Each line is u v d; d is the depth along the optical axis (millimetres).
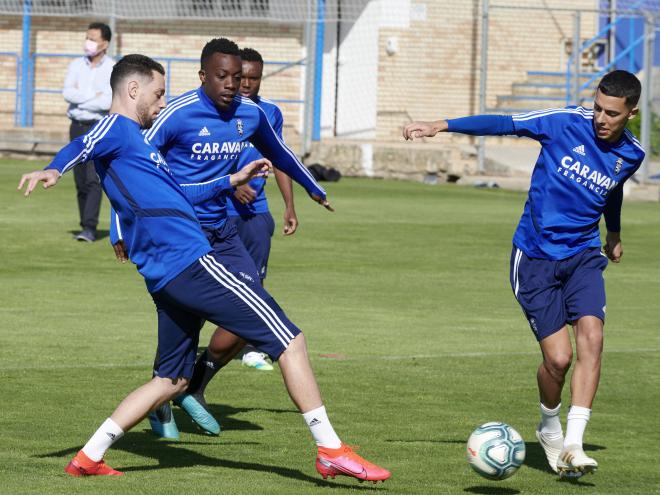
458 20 51656
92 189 26641
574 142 11109
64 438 11258
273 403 13398
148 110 10227
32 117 50406
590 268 11117
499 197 41250
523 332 18391
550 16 52625
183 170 11586
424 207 36656
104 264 24156
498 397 13906
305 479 10180
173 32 51281
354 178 46812
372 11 51562
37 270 23125
